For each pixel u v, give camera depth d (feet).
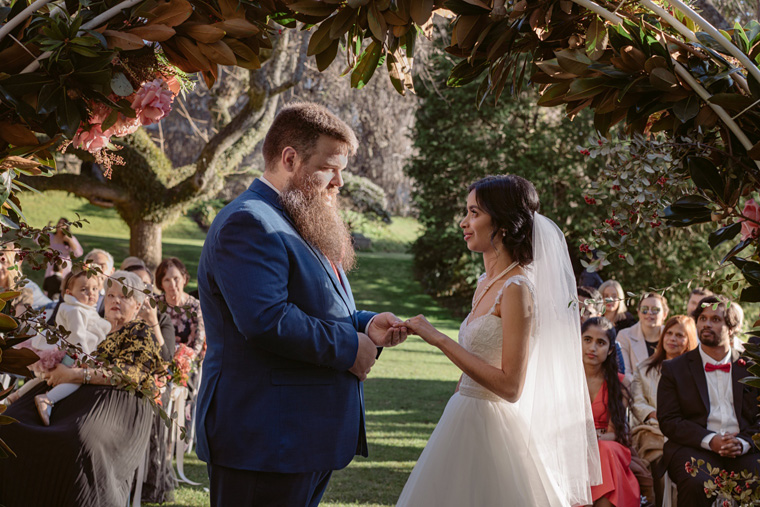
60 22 5.39
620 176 6.40
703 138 6.34
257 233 7.07
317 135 7.59
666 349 13.50
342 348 7.23
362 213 71.77
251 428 7.11
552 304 8.38
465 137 44.29
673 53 6.12
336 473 15.83
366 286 52.95
